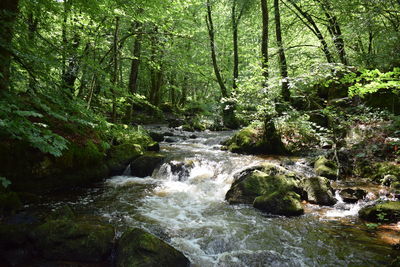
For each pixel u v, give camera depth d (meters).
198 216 5.38
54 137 4.29
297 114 8.89
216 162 8.53
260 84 9.27
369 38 12.11
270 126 10.12
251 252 3.99
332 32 12.69
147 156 8.62
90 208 5.57
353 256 3.86
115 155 8.59
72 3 7.44
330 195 5.95
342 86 10.56
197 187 7.25
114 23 10.20
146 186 7.30
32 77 5.41
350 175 7.41
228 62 23.25
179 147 11.58
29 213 5.00
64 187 6.64
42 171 6.02
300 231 4.67
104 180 7.70
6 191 5.35
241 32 20.48
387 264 3.60
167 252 3.63
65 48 6.66
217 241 4.34
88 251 3.75
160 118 21.16
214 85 27.22
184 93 30.69
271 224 4.97
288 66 11.61
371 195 5.94
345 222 5.00
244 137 10.45
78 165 6.91
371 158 7.49
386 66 8.22
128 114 13.92
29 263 3.62
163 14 9.86
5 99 4.30
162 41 11.64
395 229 4.59
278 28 12.19
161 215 5.39
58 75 6.49
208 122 18.59
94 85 8.66
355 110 8.97
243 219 5.21
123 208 5.68
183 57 12.81
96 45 8.89
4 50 4.77
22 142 5.73
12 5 4.99
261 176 6.47
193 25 14.05
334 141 8.80
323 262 3.74
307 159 8.69
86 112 6.07
